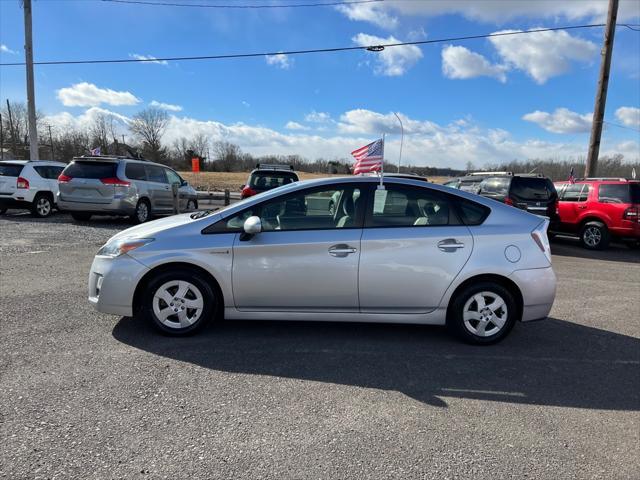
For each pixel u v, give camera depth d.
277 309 4.59
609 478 2.72
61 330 4.71
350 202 4.64
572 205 12.62
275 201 4.62
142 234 4.61
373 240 4.50
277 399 3.49
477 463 2.81
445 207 4.69
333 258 4.48
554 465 2.82
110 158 12.67
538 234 4.71
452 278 4.55
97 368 3.89
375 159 6.81
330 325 5.14
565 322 5.62
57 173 14.71
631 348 4.80
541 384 3.91
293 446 2.92
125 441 2.90
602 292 7.21
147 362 4.04
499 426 3.24
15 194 13.63
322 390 3.66
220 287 4.53
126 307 4.54
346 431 3.11
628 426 3.30
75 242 9.95
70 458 2.71
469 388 3.79
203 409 3.31
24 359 4.01
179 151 86.12
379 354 4.39
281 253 4.48
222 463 2.72
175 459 2.74
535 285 4.63
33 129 20.30
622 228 11.63
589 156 16.22
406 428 3.17
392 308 4.61
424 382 3.86
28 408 3.23
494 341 4.68
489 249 4.59
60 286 6.36
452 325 4.74
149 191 13.59
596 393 3.78
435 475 2.68
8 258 8.12
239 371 3.94
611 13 15.27
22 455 2.72
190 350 4.32
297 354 4.32
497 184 12.74
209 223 4.59
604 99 15.77
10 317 5.05
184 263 4.53
